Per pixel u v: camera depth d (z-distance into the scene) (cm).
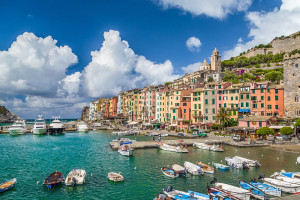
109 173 3891
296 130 7719
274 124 8125
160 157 5338
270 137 7819
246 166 4353
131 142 6888
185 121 10606
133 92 14962
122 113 16775
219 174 4028
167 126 11481
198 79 17450
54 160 5112
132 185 3512
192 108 10669
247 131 8162
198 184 3547
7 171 4231
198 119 10356
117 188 3391
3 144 7731
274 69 16525
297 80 8425
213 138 7912
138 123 13362
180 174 3975
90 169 4359
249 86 9338
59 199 3011
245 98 9331
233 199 2808
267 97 8938
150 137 9094
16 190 3288
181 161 4941
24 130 11575
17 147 7038
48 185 3338
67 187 3412
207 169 4116
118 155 5591
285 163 4700
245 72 17575
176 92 11306
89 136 10231
